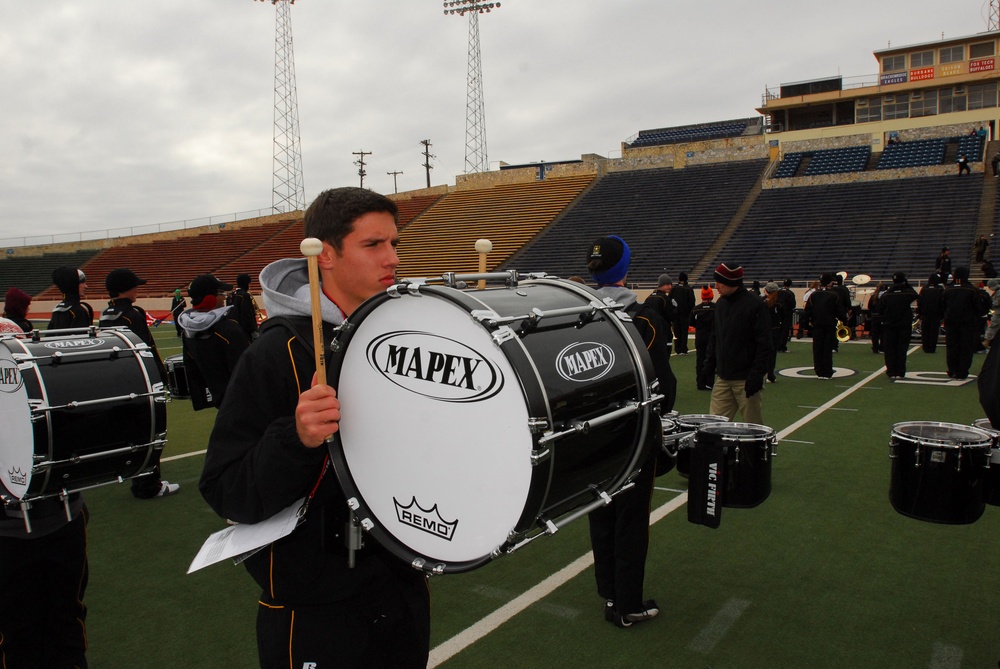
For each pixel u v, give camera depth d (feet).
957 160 84.89
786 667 9.82
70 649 8.77
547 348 5.24
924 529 14.99
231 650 10.73
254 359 5.51
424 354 5.20
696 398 31.12
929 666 9.78
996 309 29.50
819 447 21.97
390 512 5.45
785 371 38.60
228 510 5.31
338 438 5.60
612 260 11.20
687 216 90.84
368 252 5.76
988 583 12.35
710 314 32.37
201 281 17.72
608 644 10.53
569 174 111.14
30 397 9.07
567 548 14.44
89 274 128.06
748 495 10.63
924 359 42.11
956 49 115.44
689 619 11.28
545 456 4.76
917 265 68.80
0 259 145.18
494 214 105.70
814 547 14.15
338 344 5.52
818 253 75.20
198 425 29.01
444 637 10.87
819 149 97.86
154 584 13.17
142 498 18.45
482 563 4.94
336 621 5.52
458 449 5.10
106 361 10.11
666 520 15.93
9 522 8.30
